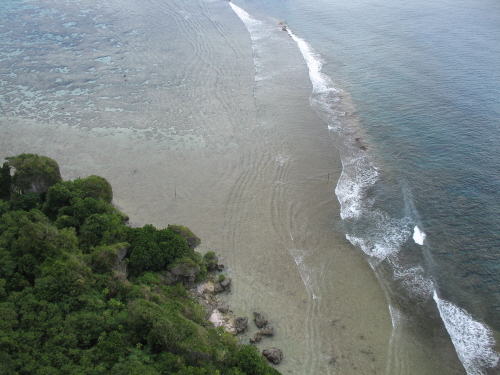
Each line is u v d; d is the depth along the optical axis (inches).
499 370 1293.1
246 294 1497.3
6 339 1116.5
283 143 2258.9
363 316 1440.7
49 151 2180.1
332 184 1998.0
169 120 2432.3
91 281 1363.2
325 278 1571.1
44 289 1282.0
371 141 2282.2
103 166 2084.2
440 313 1456.7
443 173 2042.3
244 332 1366.9
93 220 1583.4
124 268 1462.8
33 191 1766.7
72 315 1248.2
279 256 1646.2
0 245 1435.8
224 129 2356.1
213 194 1923.0
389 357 1317.7
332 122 2432.3
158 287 1421.0
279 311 1444.4
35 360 1123.9
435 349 1350.9
